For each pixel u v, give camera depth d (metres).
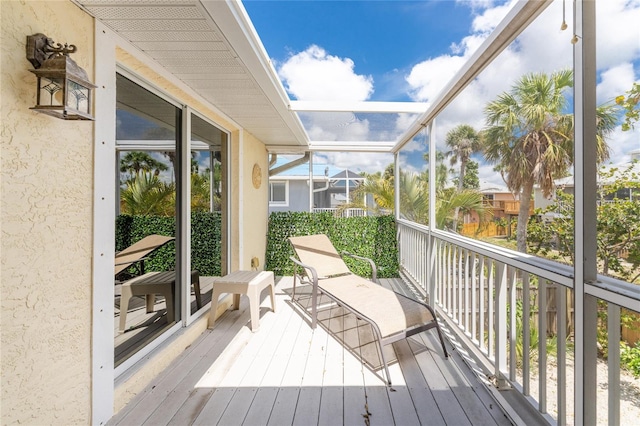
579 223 1.37
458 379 2.37
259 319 3.50
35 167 1.47
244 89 2.94
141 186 2.70
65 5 1.62
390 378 2.38
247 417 1.96
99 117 1.85
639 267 1.31
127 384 2.10
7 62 1.33
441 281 3.60
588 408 1.35
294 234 6.10
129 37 2.02
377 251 6.07
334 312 3.87
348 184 8.45
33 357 1.47
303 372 2.48
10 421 1.36
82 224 1.75
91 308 1.81
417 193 4.84
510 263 2.03
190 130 3.12
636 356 1.55
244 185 4.59
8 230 1.35
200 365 2.58
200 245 3.59
